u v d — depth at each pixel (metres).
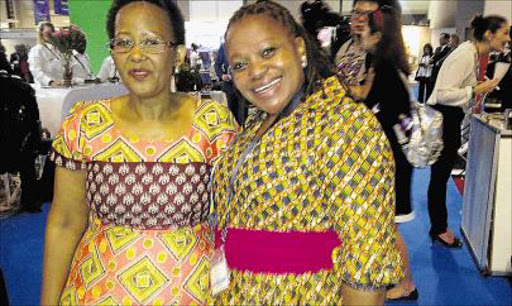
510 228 2.88
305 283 0.95
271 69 0.97
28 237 3.60
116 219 1.17
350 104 0.91
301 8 1.96
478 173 3.17
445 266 3.10
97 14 6.82
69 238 1.26
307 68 1.01
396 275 0.89
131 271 1.14
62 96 4.28
